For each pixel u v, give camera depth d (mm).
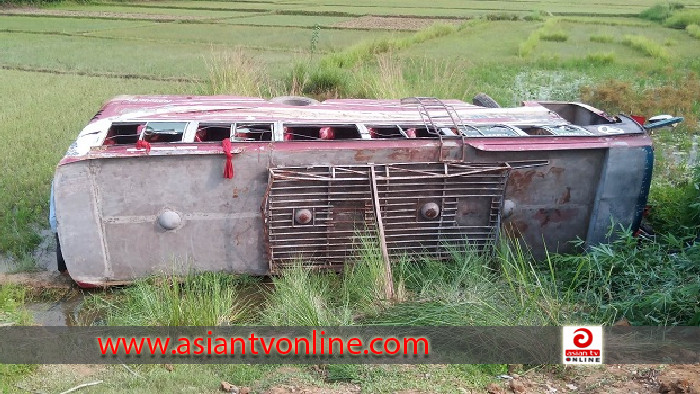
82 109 13570
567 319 5828
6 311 6066
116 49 22797
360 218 6949
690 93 14938
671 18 33688
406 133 7344
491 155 6949
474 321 5598
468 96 14523
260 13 37000
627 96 14867
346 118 7641
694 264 6281
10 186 9289
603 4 46469
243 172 6684
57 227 6609
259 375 5094
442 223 7082
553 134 7277
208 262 6918
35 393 4766
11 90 15266
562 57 21422
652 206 8328
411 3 44938
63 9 36312
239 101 8477
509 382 4914
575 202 7234
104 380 5016
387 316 5867
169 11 36719
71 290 6918
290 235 6910
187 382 4977
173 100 8508
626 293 6281
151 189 6609
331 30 29844
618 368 5172
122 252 6750
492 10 40906
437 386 4840
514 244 7301
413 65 18469
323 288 6633
